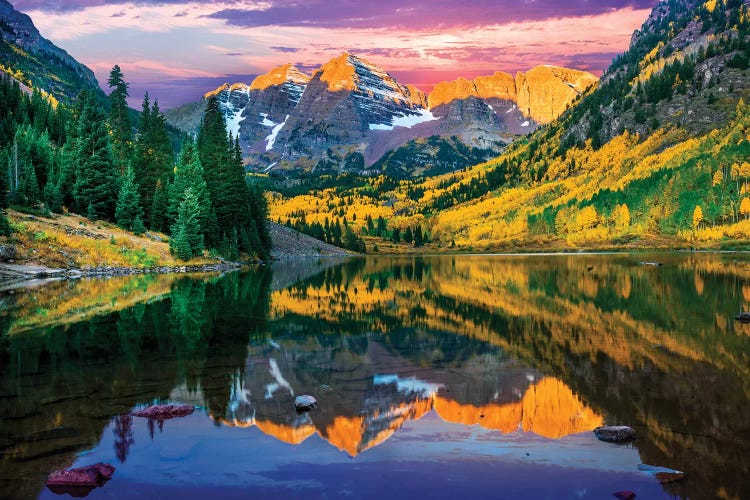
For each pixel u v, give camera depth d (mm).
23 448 11117
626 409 13805
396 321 29953
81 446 11234
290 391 15570
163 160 102562
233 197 111625
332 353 21156
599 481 9711
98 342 22797
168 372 17688
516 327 27469
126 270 69562
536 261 111562
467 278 64062
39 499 9031
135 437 11742
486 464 10477
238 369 18203
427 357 20453
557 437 11875
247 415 13320
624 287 47875
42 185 88500
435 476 9922
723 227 164750
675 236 176125
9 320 28969
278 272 82812
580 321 29094
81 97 96875
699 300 37688
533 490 9344
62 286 48750
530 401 14586
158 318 30234
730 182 182500
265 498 9008
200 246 91688
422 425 12680
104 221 83625
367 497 9055
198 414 13359
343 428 12414
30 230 65688
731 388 15617
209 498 9008
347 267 101688
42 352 20719
